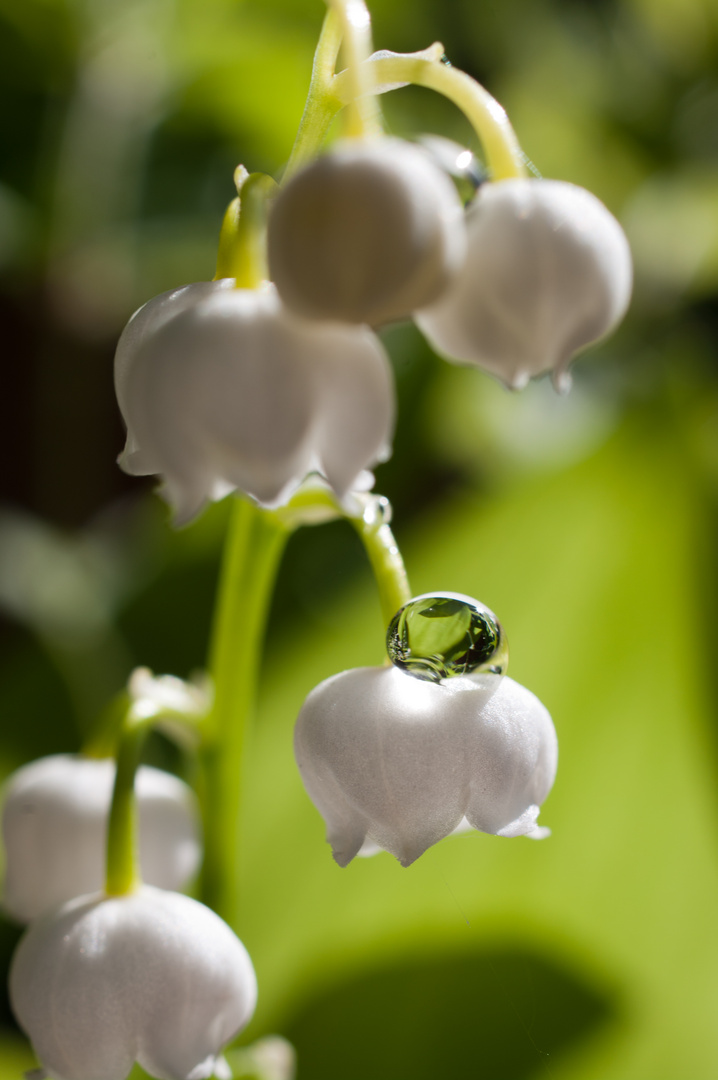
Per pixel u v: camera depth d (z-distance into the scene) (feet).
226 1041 0.33
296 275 0.29
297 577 0.67
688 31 0.82
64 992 0.32
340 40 0.31
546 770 0.32
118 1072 0.32
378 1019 0.47
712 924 0.49
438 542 0.63
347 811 0.31
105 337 0.80
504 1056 0.45
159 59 0.75
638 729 0.55
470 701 0.31
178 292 0.31
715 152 0.79
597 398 0.68
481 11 0.80
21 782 0.36
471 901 0.50
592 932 0.49
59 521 0.79
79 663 0.68
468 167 0.31
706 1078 0.44
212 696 0.36
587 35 0.83
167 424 0.30
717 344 0.70
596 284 0.30
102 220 0.77
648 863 0.51
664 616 0.58
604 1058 0.45
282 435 0.30
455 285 0.30
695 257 0.72
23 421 0.79
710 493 0.63
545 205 0.30
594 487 0.64
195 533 0.72
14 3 0.71
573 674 0.57
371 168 0.29
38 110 0.76
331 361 0.30
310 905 0.50
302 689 0.57
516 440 0.67
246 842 0.52
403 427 0.70
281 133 0.77
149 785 0.36
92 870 0.36
